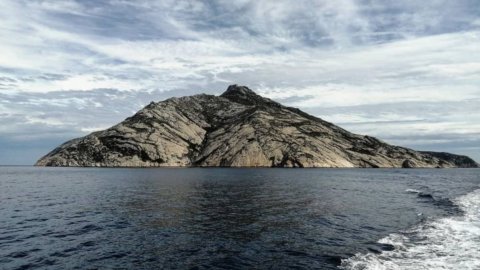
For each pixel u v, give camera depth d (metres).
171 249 29.28
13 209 51.97
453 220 40.47
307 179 122.00
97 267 24.92
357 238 32.34
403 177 151.00
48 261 26.33
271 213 47.38
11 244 31.16
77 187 91.56
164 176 140.12
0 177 144.12
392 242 30.30
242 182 105.88
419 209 50.66
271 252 28.08
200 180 114.94
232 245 30.38
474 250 27.03
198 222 41.12
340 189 84.88
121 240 32.44
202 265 25.11
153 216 45.22
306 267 24.22
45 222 41.59
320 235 33.91
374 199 64.12
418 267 23.12
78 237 33.72
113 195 70.50
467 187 96.00
